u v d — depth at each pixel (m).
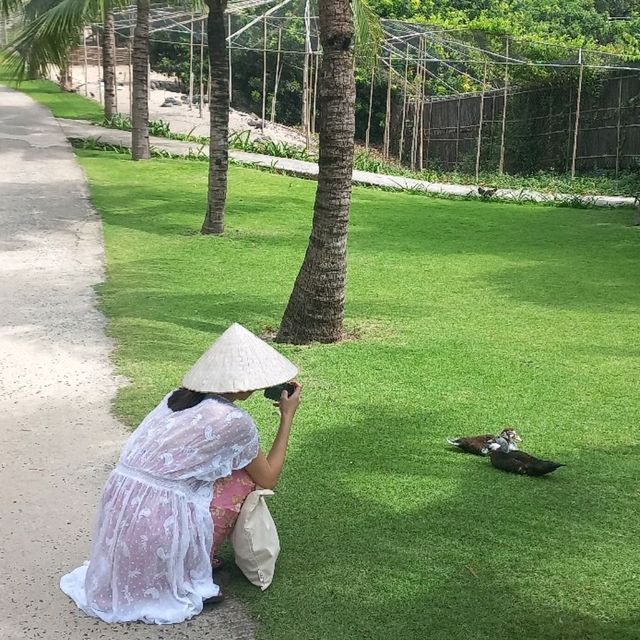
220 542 3.66
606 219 16.62
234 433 3.49
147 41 19.81
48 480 4.82
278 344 7.70
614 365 7.04
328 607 3.52
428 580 3.71
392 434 5.48
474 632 3.34
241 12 27.19
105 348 7.44
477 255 12.52
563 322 8.57
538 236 14.39
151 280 10.23
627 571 3.80
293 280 10.48
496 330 8.22
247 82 35.81
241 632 3.37
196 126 25.84
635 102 24.52
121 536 3.42
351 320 8.62
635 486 4.71
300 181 19.53
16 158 19.19
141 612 3.44
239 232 13.63
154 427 3.53
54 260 11.26
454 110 32.22
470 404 6.07
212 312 8.79
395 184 20.84
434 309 9.15
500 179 24.39
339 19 7.23
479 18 31.94
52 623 3.44
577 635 3.32
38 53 12.91
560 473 4.88
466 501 4.48
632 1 39.69
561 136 27.38
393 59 30.98
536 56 26.56
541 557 3.91
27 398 6.21
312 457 5.07
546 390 6.39
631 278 10.95
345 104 7.39
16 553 4.01
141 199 15.98
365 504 4.45
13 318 8.48
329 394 6.26
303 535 4.11
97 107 29.45
